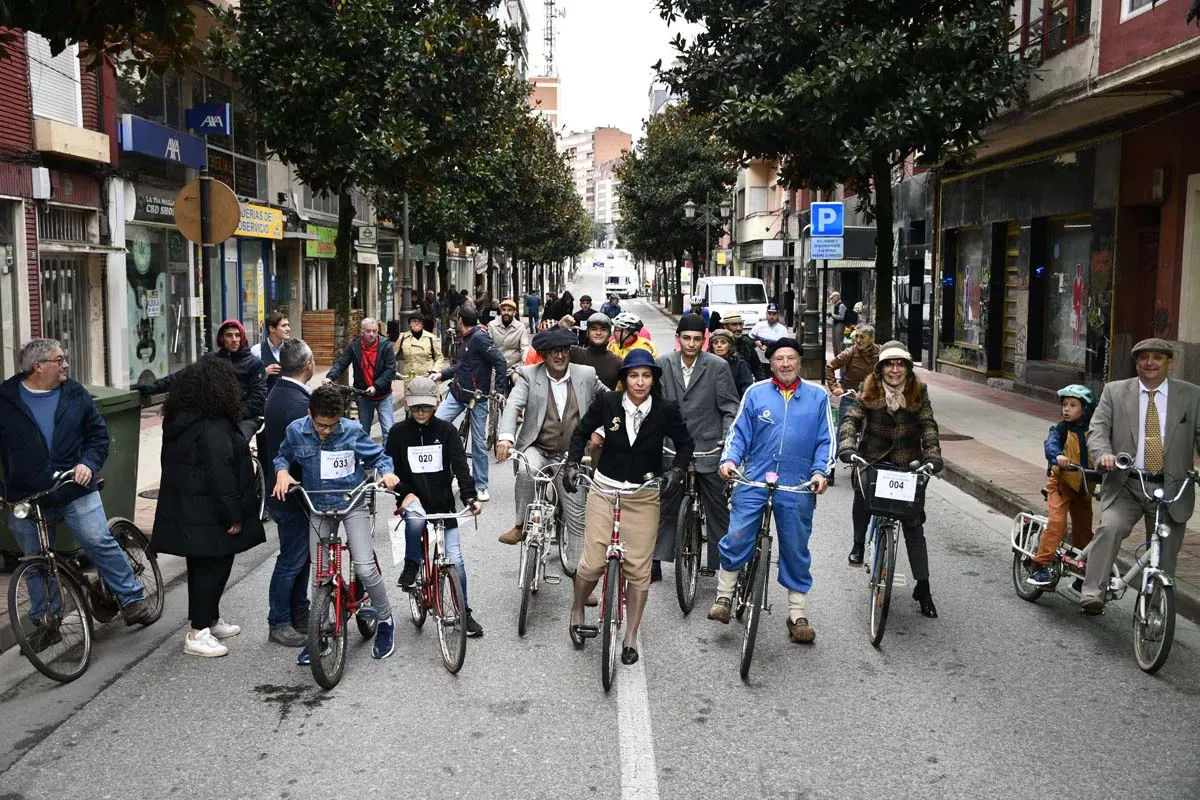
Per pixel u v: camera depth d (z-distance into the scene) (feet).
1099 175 55.62
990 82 49.85
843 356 38.01
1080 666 20.81
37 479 20.52
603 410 20.38
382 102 55.42
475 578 26.99
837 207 72.28
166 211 62.49
